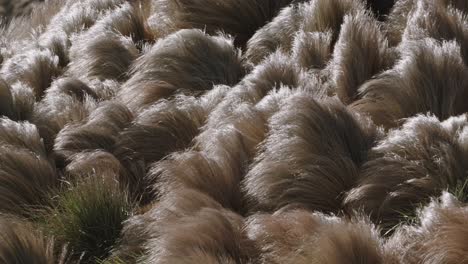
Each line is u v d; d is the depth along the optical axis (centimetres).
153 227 1457
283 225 1359
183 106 1741
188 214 1439
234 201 1512
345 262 1242
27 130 1756
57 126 1833
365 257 1247
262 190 1470
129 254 1464
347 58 1738
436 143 1424
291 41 1927
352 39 1758
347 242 1255
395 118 1602
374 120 1612
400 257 1248
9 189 1617
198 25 2112
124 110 1792
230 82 1889
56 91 1958
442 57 1622
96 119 1777
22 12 3173
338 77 1723
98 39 2097
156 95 1872
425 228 1275
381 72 1731
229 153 1554
